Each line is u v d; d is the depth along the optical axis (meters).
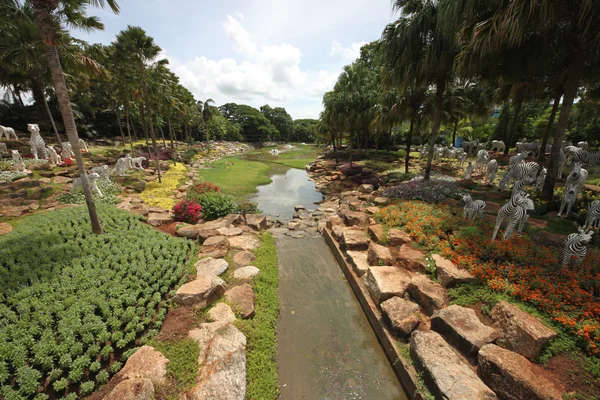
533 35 8.83
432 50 11.43
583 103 19.62
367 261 8.05
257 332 5.46
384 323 5.82
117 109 29.22
